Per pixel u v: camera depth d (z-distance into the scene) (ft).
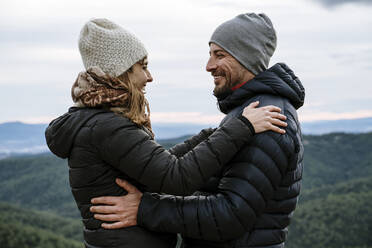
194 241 6.06
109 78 5.40
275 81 6.06
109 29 5.67
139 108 5.56
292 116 6.01
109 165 5.46
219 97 6.87
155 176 5.27
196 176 5.29
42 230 192.75
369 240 174.60
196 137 7.64
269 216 5.85
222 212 5.39
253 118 5.60
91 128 5.32
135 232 5.51
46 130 5.81
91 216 5.55
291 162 5.82
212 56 6.71
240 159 5.66
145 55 5.77
